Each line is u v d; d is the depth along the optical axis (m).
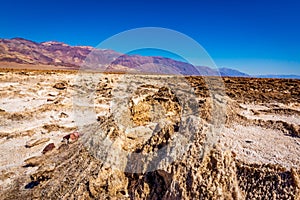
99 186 6.76
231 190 5.30
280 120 10.97
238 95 19.73
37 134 14.46
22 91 24.75
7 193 8.58
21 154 11.89
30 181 9.17
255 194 5.39
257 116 12.12
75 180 7.65
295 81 30.98
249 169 6.04
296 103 16.56
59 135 14.25
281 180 5.46
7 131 14.66
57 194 7.57
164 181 5.95
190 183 5.30
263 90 22.84
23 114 17.47
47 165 9.83
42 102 21.25
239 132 9.23
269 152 7.33
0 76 31.14
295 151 7.43
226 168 5.61
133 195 6.16
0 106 19.39
